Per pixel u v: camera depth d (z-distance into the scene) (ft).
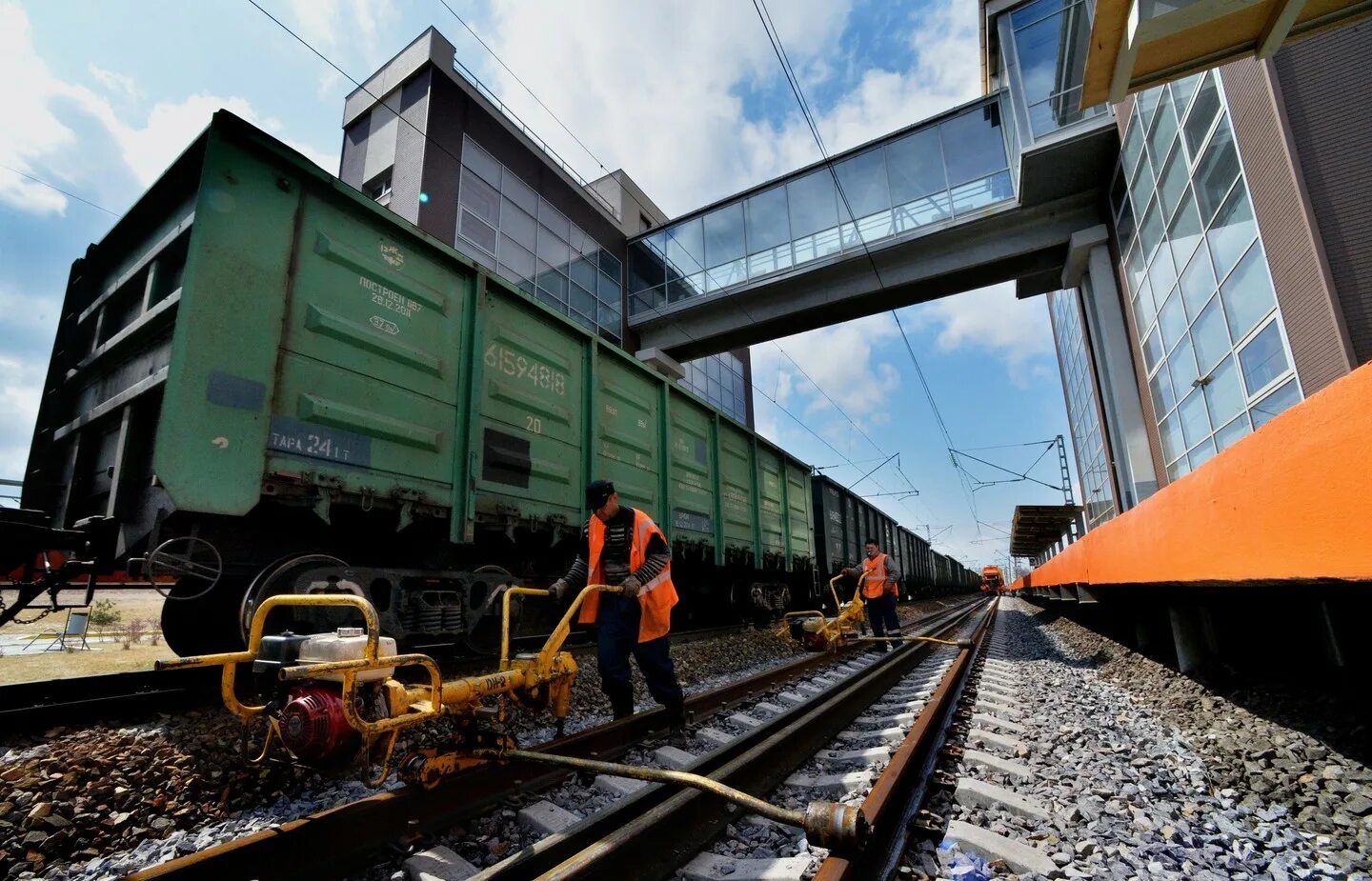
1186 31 9.62
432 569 17.81
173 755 10.69
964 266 54.95
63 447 18.07
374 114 59.41
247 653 8.05
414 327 16.88
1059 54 45.65
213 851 6.72
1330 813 8.96
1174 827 8.61
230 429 12.60
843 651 28.73
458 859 7.68
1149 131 36.40
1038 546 131.03
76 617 31.50
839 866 6.28
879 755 11.81
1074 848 7.84
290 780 10.09
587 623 13.88
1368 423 6.36
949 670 21.34
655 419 28.63
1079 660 28.66
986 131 55.62
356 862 7.63
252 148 13.74
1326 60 22.40
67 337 19.21
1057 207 50.70
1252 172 24.39
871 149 60.39
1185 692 16.90
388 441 15.83
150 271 15.21
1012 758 11.82
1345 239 20.99
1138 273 42.04
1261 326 25.18
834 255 59.57
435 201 52.85
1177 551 12.61
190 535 12.67
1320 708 12.27
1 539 12.37
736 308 67.97
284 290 13.92
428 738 12.46
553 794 9.96
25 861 7.75
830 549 57.31
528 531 20.49
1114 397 46.78
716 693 16.89
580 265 69.46
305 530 15.39
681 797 8.18
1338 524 6.95
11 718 11.64
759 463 41.68
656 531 13.69
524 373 20.63
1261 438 8.83
